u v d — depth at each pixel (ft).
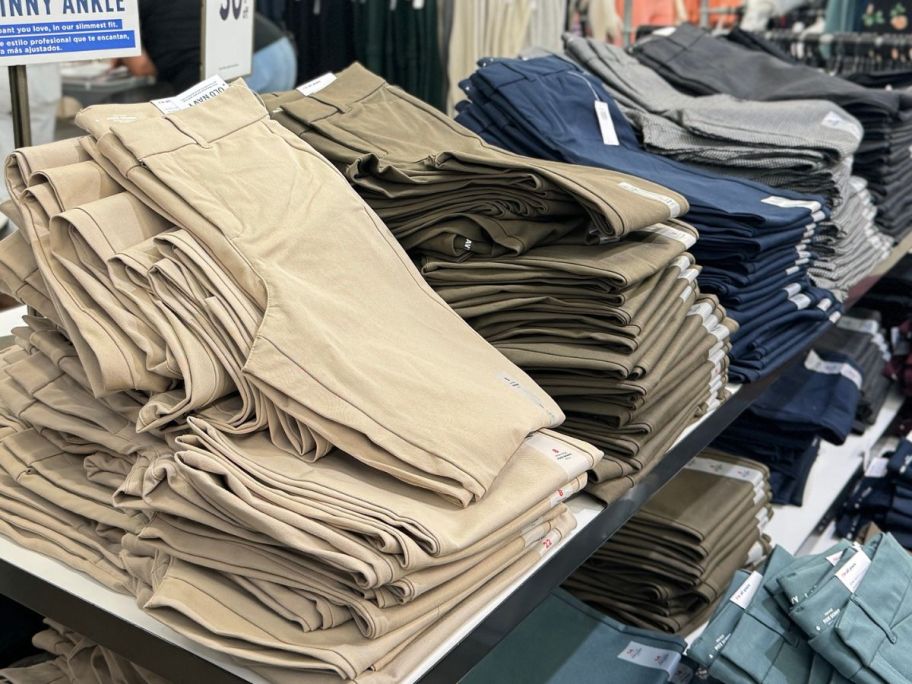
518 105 5.58
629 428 4.10
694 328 4.51
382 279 3.85
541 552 3.54
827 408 7.09
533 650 5.25
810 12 10.26
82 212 3.40
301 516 2.87
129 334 3.25
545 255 4.21
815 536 7.89
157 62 8.73
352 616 2.88
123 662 4.09
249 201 3.65
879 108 7.00
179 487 3.02
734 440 7.17
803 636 4.60
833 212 6.22
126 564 3.30
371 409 3.18
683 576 5.49
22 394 3.71
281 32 10.25
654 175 5.49
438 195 4.35
